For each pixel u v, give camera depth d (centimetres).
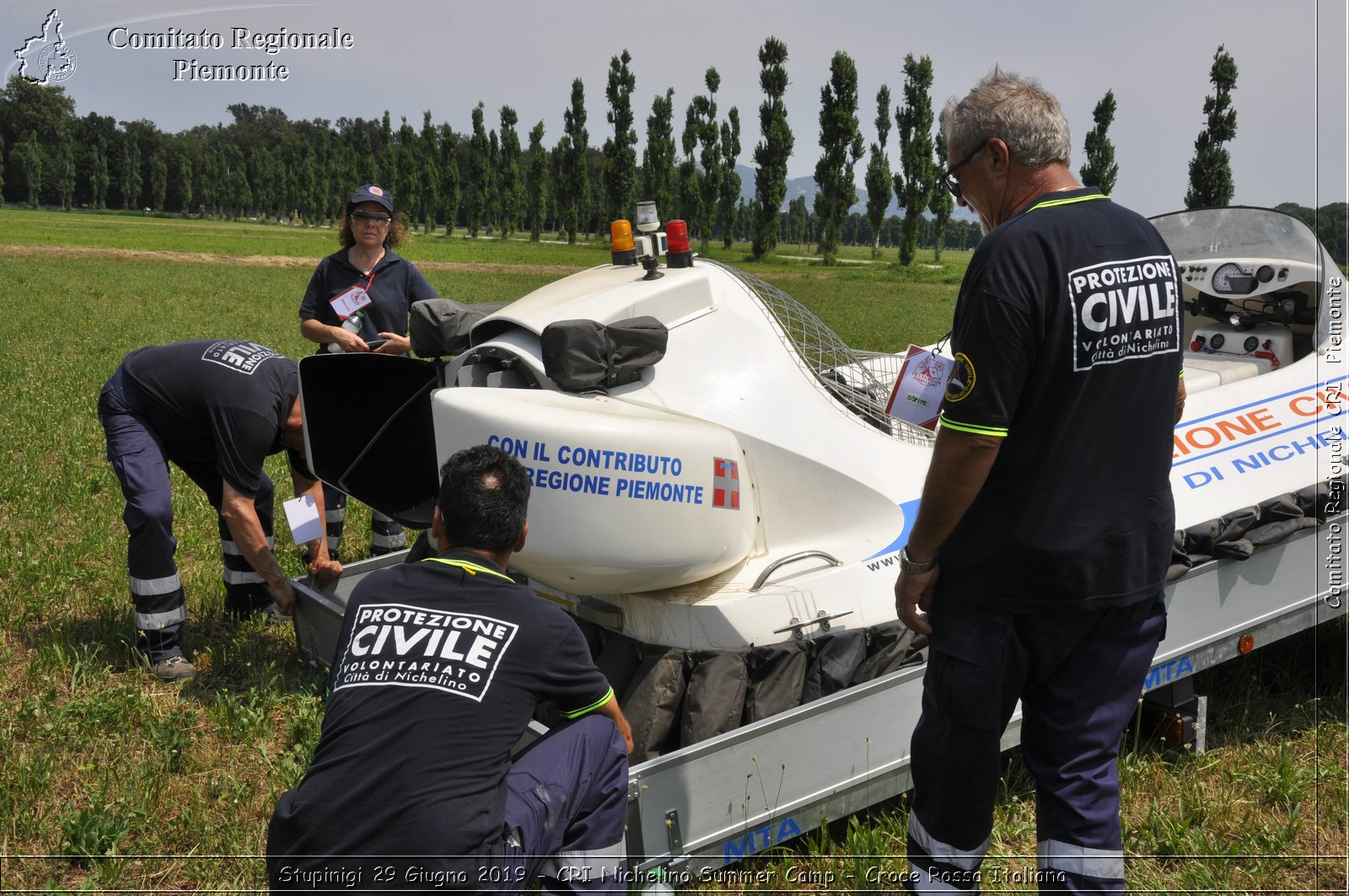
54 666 449
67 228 7231
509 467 281
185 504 688
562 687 269
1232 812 372
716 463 363
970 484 248
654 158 8525
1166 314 260
